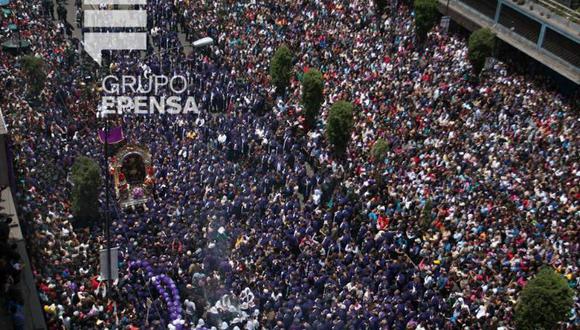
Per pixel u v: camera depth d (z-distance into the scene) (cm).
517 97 16012
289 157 14438
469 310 10412
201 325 9700
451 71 17225
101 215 12050
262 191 13175
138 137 14688
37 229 10469
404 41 18712
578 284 10881
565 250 11456
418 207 12512
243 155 14875
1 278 7731
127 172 13250
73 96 15988
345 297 10319
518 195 12731
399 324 10019
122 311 9850
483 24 19488
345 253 11625
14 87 15588
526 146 14075
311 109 15262
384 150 13638
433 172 13262
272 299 10225
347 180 13475
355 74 17275
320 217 12269
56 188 12431
